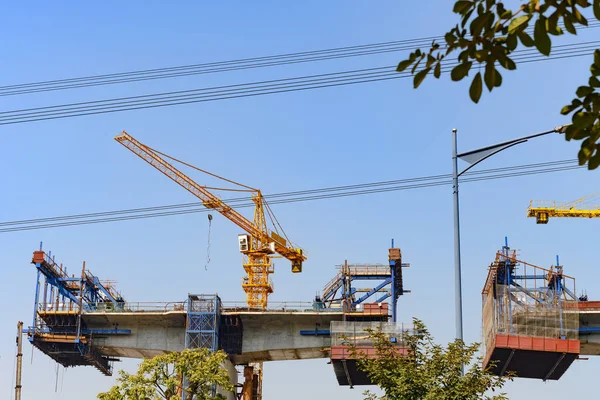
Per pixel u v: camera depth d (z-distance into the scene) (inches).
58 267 6333.7
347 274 6230.3
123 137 7490.2
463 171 1915.6
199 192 7573.8
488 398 1788.9
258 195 7736.2
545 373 5792.3
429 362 1849.2
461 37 555.5
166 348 6240.2
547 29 529.7
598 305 5703.7
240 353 6200.8
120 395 3575.3
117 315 6171.3
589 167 578.9
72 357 6412.4
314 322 6156.5
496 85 549.0
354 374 5994.1
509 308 5482.3
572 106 577.3
